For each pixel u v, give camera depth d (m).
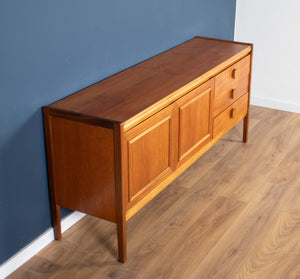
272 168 3.44
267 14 4.21
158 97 2.54
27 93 2.31
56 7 2.36
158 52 3.33
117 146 2.25
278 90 4.42
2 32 2.10
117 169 2.30
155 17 3.19
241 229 2.76
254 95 4.54
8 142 2.27
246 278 2.39
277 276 2.40
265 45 4.32
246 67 3.53
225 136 3.94
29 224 2.51
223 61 3.15
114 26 2.81
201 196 3.09
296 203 3.02
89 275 2.42
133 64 3.08
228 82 3.28
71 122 2.35
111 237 2.71
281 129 4.06
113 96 2.56
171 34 3.43
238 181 3.27
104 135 2.28
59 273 2.43
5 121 2.22
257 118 4.27
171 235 2.72
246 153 3.65
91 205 2.48
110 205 2.41
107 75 2.86
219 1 4.01
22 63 2.24
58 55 2.44
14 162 2.33
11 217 2.39
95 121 2.27
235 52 3.35
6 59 2.15
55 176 2.53
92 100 2.50
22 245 2.50
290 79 4.33
